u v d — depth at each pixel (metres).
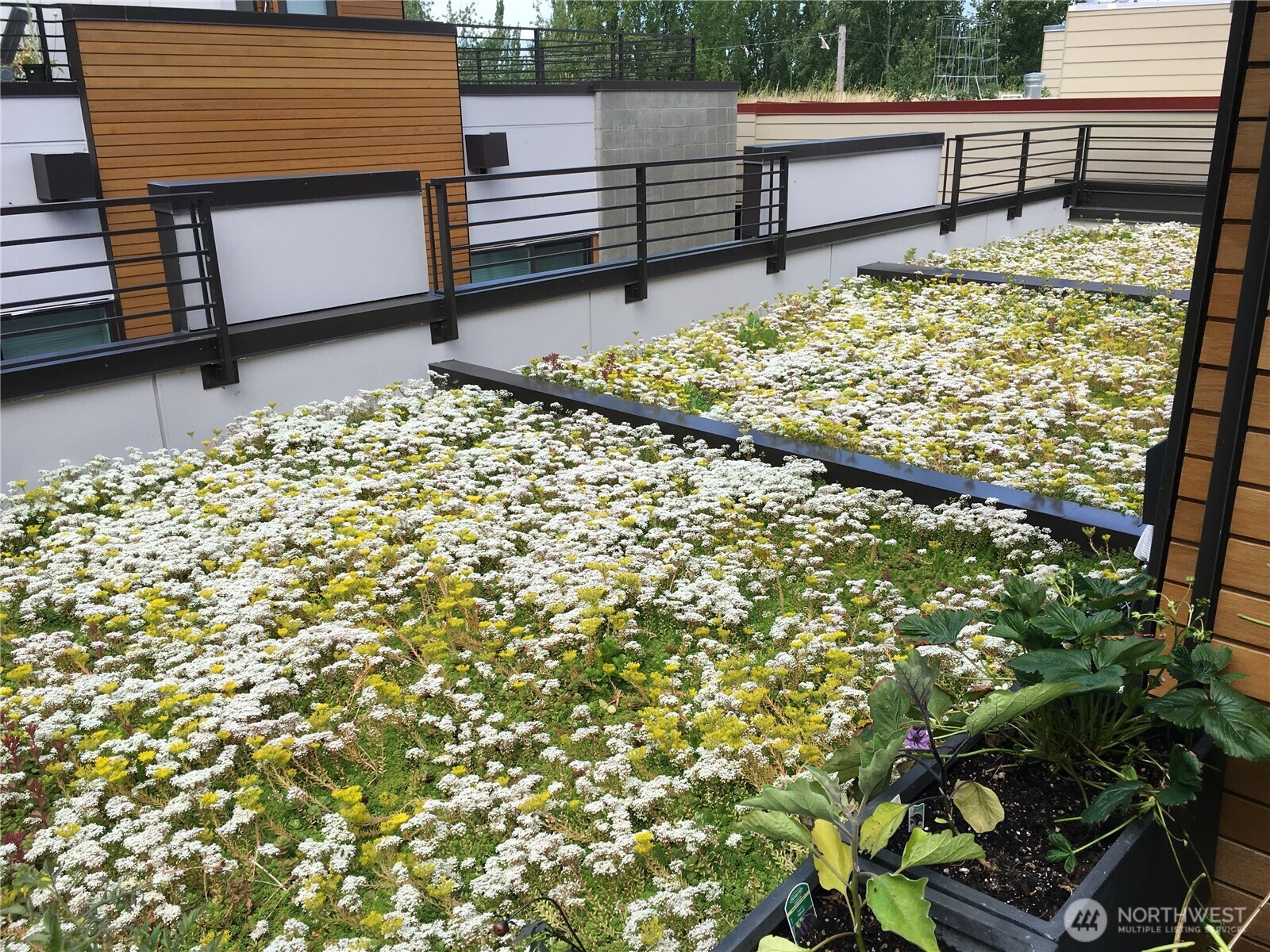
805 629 3.74
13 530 4.82
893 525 4.68
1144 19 14.88
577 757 3.20
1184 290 8.83
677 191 14.87
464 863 2.76
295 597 4.19
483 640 3.85
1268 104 1.97
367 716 3.34
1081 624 2.25
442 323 7.08
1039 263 10.88
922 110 15.23
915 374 6.93
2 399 5.12
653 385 6.74
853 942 1.91
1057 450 5.35
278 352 6.27
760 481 5.07
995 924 1.76
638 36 15.40
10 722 3.32
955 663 3.35
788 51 43.91
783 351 7.71
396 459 5.63
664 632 3.94
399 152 10.84
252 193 6.11
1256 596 2.15
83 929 2.22
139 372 5.61
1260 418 2.06
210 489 5.12
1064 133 14.33
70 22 8.14
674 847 2.76
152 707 3.55
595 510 4.82
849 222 10.55
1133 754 2.26
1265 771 2.20
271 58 9.45
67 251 8.44
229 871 2.72
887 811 1.90
